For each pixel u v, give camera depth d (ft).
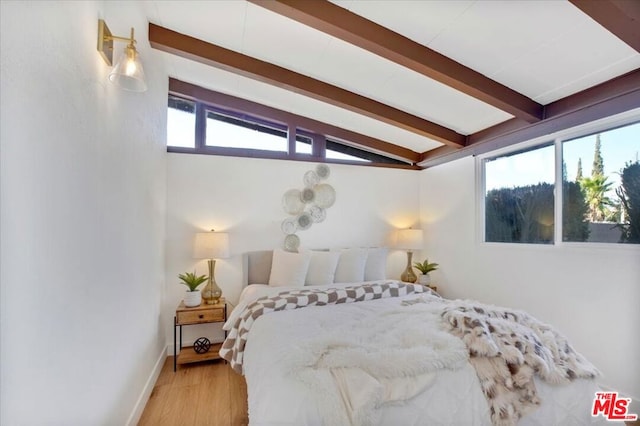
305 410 3.90
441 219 13.66
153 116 8.67
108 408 5.14
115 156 5.40
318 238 13.15
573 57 6.83
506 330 5.47
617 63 6.79
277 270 11.05
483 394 4.58
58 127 3.51
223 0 7.06
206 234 10.61
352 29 6.64
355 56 8.40
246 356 6.26
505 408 4.49
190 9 7.50
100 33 4.66
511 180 10.89
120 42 5.77
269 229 12.35
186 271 11.27
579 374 5.07
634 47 5.49
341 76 9.42
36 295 3.10
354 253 12.00
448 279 13.19
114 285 5.41
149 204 8.17
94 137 4.51
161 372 9.36
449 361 4.75
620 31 5.24
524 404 4.59
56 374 3.49
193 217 11.50
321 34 7.70
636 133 7.50
